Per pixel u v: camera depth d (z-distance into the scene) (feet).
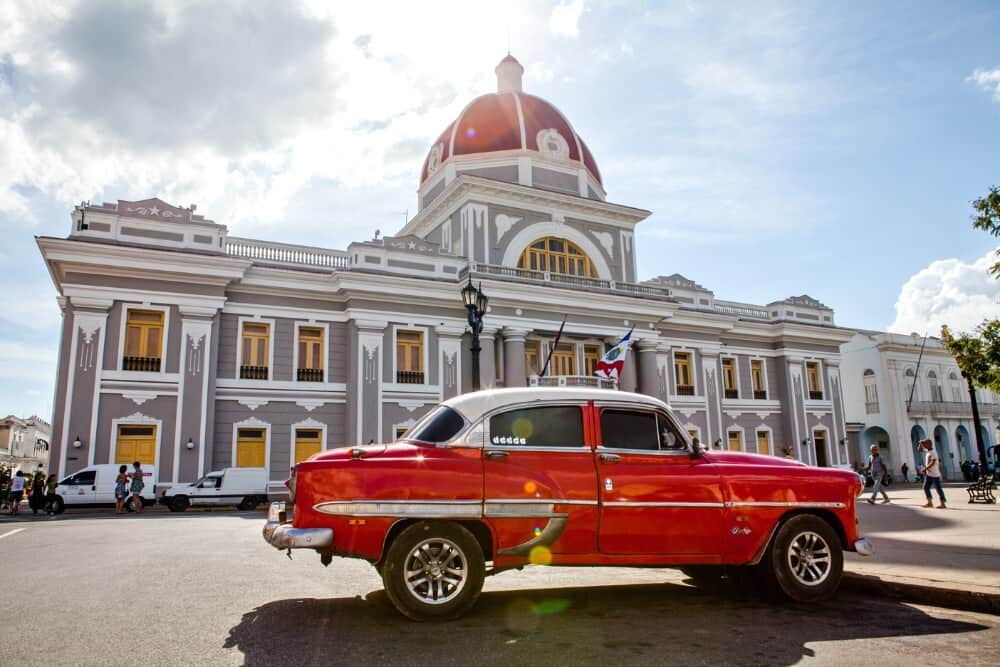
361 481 18.72
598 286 100.73
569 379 88.33
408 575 18.38
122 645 15.65
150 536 39.14
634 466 20.99
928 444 56.70
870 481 114.93
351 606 20.01
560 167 109.60
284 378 80.18
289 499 19.75
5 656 14.71
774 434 121.60
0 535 39.88
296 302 82.17
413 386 85.20
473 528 19.72
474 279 88.28
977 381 47.83
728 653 15.48
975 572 23.11
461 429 20.29
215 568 26.86
